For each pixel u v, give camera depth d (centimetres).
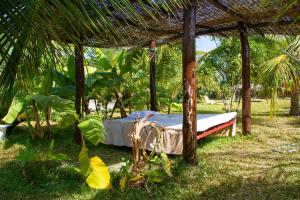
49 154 497
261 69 728
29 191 430
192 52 505
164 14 561
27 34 175
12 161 585
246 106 805
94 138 420
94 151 661
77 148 684
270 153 621
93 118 441
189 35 504
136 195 402
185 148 523
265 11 593
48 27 174
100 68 941
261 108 1795
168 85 1345
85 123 432
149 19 580
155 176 434
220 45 1119
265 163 541
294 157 584
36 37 183
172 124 645
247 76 796
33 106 771
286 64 669
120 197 399
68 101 527
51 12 169
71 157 607
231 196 396
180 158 568
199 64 1170
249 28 751
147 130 591
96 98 1048
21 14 166
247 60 793
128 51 965
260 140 748
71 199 401
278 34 772
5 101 222
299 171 489
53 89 761
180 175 471
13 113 776
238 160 563
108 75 844
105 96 1048
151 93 955
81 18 171
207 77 1205
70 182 457
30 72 212
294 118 1182
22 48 188
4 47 178
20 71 212
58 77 782
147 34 798
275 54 1039
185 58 507
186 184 439
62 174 486
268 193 403
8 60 191
